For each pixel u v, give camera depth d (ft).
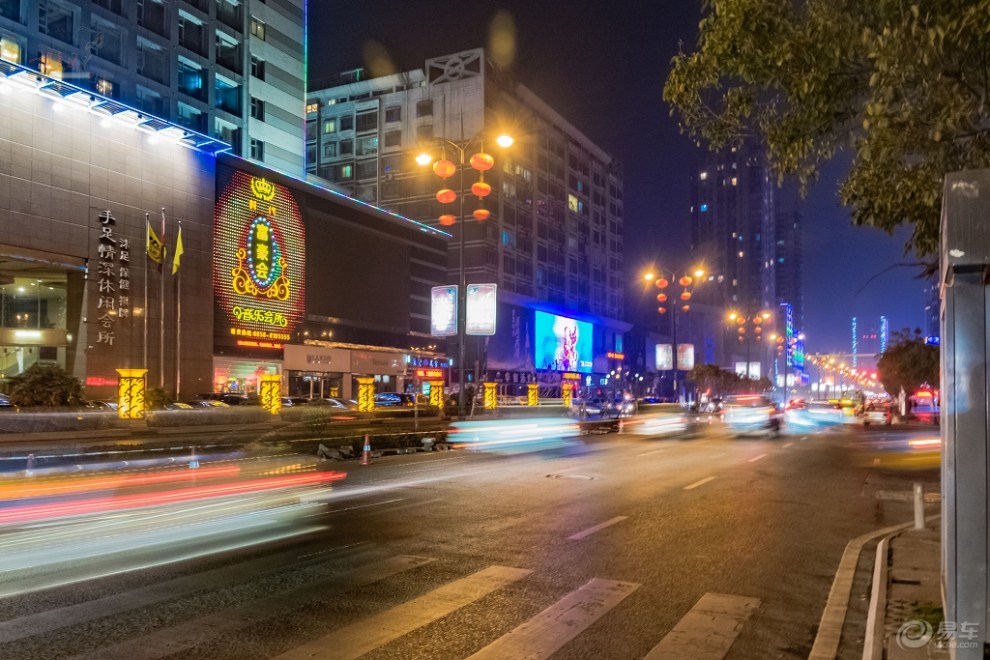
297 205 191.21
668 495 46.11
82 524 35.47
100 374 139.85
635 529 34.60
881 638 18.39
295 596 22.93
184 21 172.86
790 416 219.41
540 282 310.65
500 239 280.72
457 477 55.47
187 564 27.17
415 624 20.29
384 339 229.45
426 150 97.96
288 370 185.37
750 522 36.86
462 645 18.67
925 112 18.22
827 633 19.72
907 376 176.45
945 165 18.71
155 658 17.53
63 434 90.74
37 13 137.90
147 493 46.19
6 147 126.31
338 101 302.45
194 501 42.91
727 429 135.13
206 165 164.45
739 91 22.47
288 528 34.45
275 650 18.15
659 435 117.29
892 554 28.32
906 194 19.20
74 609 21.42
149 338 149.79
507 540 31.78
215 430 108.68
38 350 140.77
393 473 58.13
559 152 333.42
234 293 171.22
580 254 348.59
